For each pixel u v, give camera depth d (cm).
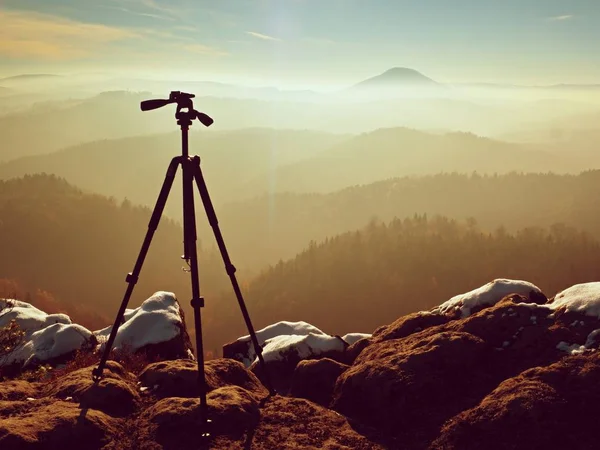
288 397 627
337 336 851
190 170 520
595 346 549
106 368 614
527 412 466
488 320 637
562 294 656
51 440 454
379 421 546
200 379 504
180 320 1017
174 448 467
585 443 444
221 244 564
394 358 601
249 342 1041
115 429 493
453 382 560
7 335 874
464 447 470
